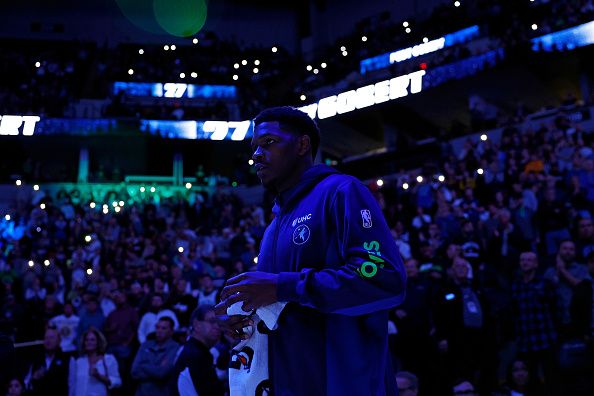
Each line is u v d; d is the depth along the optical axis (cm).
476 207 1151
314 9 2777
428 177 1377
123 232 1555
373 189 1441
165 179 2148
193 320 418
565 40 1742
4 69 2356
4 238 1588
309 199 162
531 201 1051
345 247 150
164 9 2641
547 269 684
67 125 2064
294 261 158
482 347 622
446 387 612
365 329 154
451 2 2341
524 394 588
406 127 2162
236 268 988
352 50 2389
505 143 1409
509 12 1978
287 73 2464
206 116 2225
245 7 2789
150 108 2166
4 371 390
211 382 404
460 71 1872
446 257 849
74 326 870
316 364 148
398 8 2572
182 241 1352
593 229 762
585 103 1625
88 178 1981
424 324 632
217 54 2530
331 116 2030
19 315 923
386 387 160
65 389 665
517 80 1942
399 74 1942
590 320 548
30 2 2611
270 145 170
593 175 1065
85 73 2416
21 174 2008
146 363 613
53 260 1290
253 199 2016
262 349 153
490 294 659
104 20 2619
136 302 984
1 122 2041
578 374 525
